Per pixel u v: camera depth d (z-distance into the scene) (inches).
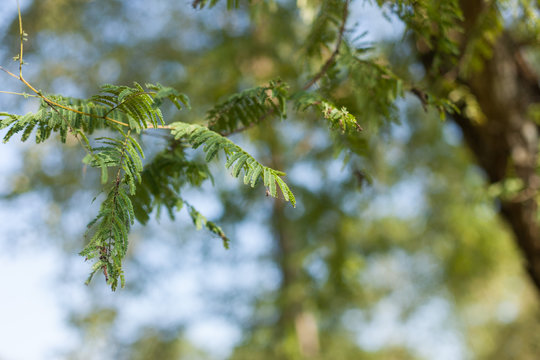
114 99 38.3
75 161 204.5
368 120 64.3
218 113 52.4
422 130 222.2
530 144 95.4
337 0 58.2
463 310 306.5
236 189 212.4
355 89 58.9
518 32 92.4
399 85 56.8
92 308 252.7
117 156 36.9
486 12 70.5
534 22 69.2
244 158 37.4
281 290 224.7
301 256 203.3
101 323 255.1
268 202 235.0
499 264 250.5
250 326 237.8
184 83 185.9
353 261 197.2
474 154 102.5
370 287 272.4
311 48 61.1
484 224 234.8
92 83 200.4
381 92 58.8
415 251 264.8
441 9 56.0
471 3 78.2
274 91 48.4
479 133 98.0
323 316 219.5
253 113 52.7
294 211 226.2
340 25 60.8
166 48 205.8
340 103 56.3
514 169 95.3
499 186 97.3
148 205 51.0
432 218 255.4
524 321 298.5
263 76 179.2
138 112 39.1
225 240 50.4
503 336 309.7
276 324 231.3
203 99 181.0
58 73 191.9
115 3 201.2
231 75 180.9
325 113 46.1
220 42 197.8
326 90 56.1
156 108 39.3
